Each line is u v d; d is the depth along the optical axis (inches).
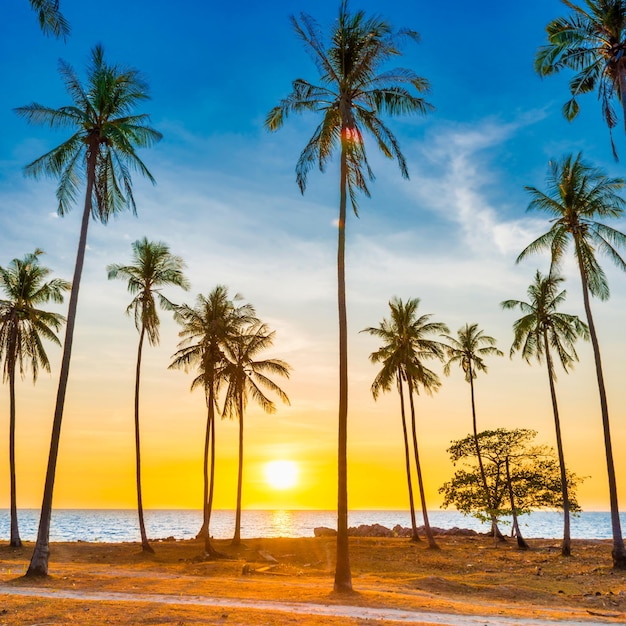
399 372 1918.1
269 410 1675.7
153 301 1482.5
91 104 1062.4
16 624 549.6
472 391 2187.5
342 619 620.7
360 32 949.2
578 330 1565.0
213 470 1530.5
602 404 1315.2
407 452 1947.6
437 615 703.1
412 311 1878.7
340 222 951.6
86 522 6633.9
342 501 861.8
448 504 2098.9
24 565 1184.8
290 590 862.5
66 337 996.6
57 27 637.9
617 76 962.1
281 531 4650.6
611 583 1111.0
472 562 1425.9
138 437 1475.1
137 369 1497.3
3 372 1518.2
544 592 994.1
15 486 1524.4
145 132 1087.6
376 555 1489.9
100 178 1085.8
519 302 1649.9
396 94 966.4
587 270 1369.3
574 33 975.0
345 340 912.3
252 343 1653.5
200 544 1659.7
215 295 1594.5
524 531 4842.5
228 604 720.3
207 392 1557.6
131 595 780.6
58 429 965.8
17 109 1006.4
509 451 2041.1
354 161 1002.1
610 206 1343.5
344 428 880.3
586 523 7460.6
